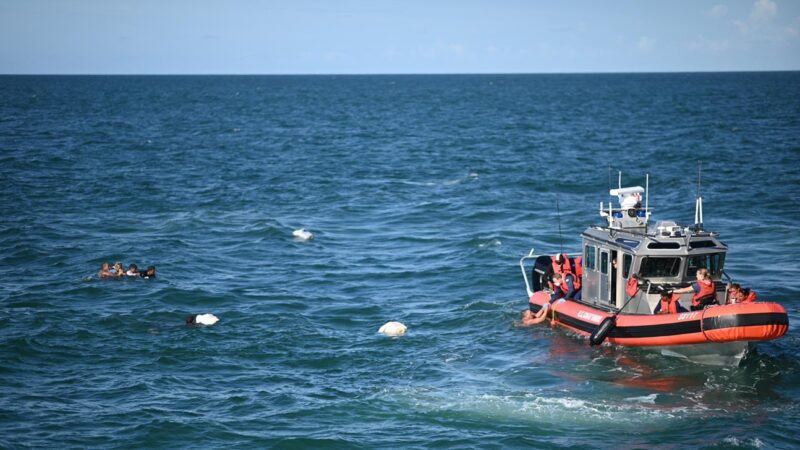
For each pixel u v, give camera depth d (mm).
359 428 19141
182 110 157875
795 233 39375
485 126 116312
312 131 109812
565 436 18625
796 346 23953
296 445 18281
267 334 25781
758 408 20016
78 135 95688
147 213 46750
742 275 32062
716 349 22172
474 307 28781
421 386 21641
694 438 18391
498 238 39281
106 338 25156
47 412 19750
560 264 27484
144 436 18625
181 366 23078
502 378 22141
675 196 51125
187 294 30094
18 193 52062
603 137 93562
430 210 48344
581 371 22516
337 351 24391
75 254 36312
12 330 25438
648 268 23750
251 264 35406
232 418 19656
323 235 41469
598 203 49781
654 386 21422
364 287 31766
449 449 18062
